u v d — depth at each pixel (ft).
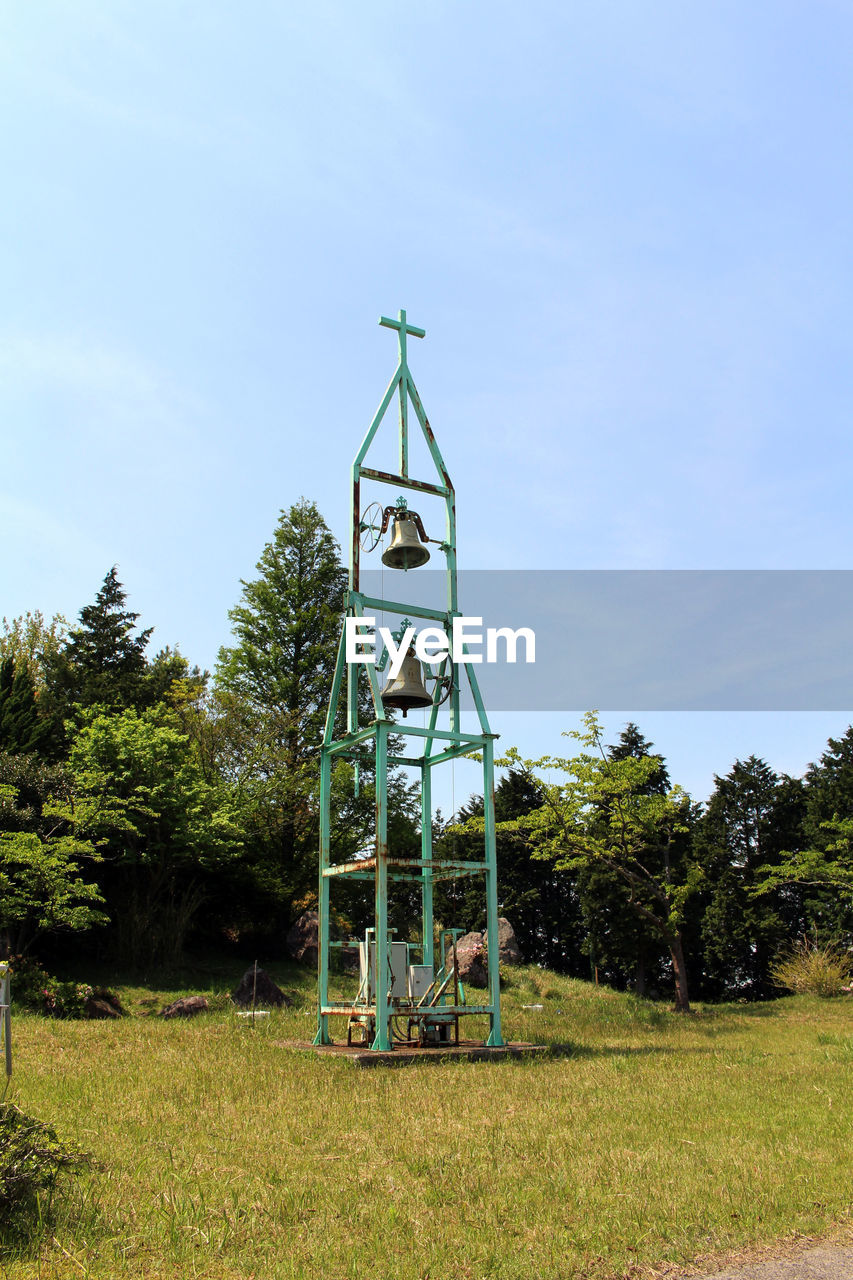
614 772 92.38
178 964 81.35
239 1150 22.03
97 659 127.13
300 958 89.30
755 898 144.25
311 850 99.35
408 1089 32.42
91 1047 43.45
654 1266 14.90
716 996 147.02
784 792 156.56
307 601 107.76
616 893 129.90
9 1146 17.85
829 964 111.04
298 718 101.76
